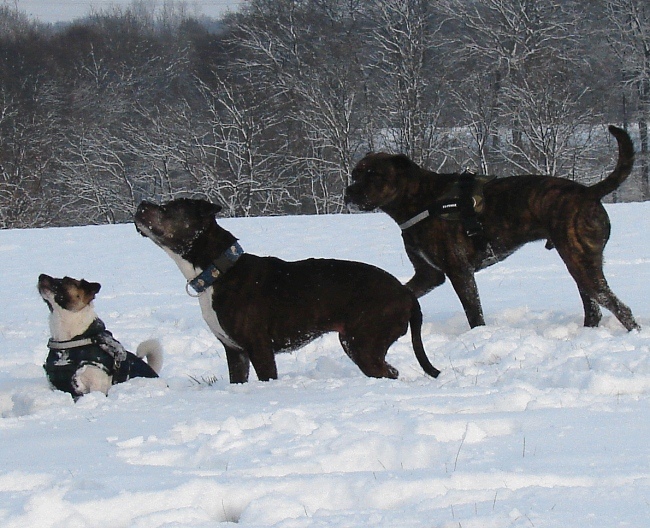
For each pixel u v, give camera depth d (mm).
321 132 52031
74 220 55969
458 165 53750
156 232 8414
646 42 54844
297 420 6133
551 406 6664
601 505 4340
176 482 4832
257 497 4656
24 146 55656
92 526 4379
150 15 88750
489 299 14328
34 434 6375
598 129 53750
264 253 20438
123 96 60625
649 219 22828
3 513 4410
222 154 54406
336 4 57594
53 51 66125
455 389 7391
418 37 53469
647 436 5645
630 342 9156
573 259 10781
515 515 4195
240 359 8984
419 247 11500
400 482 4730
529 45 54156
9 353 11625
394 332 8742
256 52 55781
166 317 14172
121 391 8375
